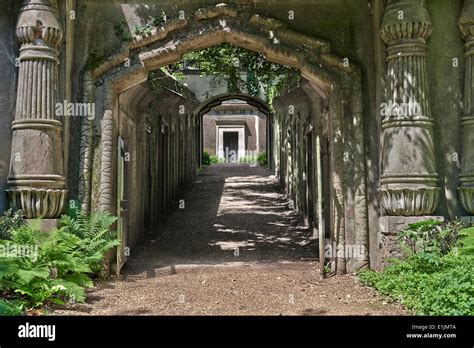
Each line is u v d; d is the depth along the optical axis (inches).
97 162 350.3
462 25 347.6
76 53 359.9
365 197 355.3
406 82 337.4
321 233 350.9
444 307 236.7
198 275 368.8
